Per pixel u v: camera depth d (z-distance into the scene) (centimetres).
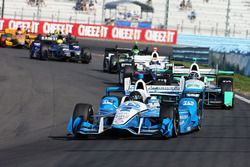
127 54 11050
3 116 5672
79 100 6831
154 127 4178
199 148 3759
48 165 3086
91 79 9394
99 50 17712
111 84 8738
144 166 3048
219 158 3334
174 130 4228
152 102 4478
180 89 5409
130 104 4244
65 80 8956
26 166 3062
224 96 6538
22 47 16662
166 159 3288
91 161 3212
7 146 4141
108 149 3694
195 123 4703
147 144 3925
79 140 4206
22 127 5088
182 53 15788
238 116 5941
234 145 3950
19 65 11088
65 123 5291
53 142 4178
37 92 7406
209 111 6344
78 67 11675
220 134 4578
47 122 5350
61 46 12631
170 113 4184
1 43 16525
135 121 4138
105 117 4338
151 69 7894
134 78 7794
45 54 12688
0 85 7981
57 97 7019
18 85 8050
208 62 15162
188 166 3045
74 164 3112
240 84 10150
